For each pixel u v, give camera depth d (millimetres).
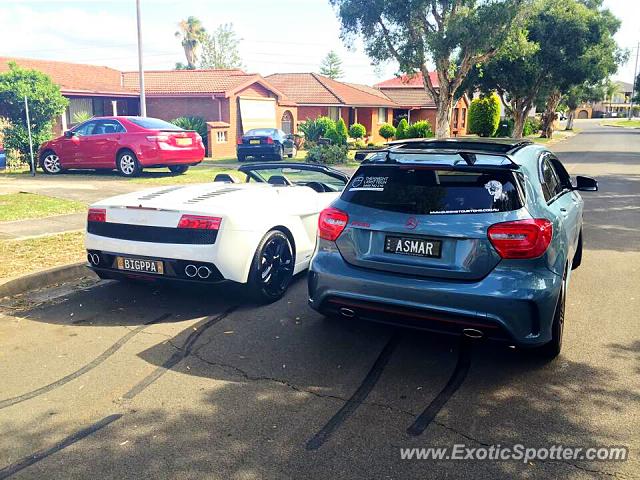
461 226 3688
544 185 4352
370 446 3020
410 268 3824
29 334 4547
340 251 4098
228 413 3348
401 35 24609
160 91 26500
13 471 2787
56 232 7852
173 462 2865
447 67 24906
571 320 4918
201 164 20688
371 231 3979
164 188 5844
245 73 28812
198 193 5422
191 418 3289
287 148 23234
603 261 6969
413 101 46000
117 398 3523
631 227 9125
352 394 3598
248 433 3135
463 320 3641
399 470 2816
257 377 3826
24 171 16375
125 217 5000
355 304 3986
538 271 3641
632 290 5781
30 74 16984
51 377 3801
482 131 42156
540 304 3594
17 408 3391
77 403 3455
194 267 4809
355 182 4176
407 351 4262
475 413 3371
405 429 3191
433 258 3766
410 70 25188
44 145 15461
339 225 4090
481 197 3738
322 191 6812
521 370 3943
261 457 2914
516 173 3762
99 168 15039
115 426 3201
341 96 36469
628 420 3295
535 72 34062
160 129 14742
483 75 34406
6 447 2992
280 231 5453
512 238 3584
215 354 4191
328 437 3102
